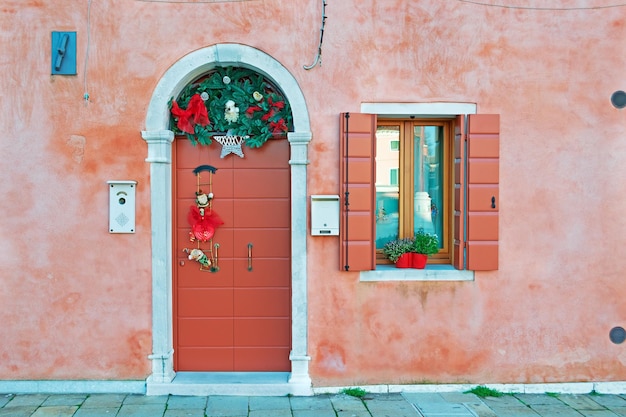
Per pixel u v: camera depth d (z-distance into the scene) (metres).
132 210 4.71
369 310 4.81
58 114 4.70
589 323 4.88
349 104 4.76
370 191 4.75
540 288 4.87
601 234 4.88
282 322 4.98
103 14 4.69
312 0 4.73
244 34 4.71
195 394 4.71
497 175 4.78
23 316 4.73
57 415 4.28
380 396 4.73
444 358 4.85
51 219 4.72
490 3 4.79
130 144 4.71
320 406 4.51
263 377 4.87
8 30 4.68
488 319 4.86
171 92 4.72
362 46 4.76
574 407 4.55
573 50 4.83
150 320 4.76
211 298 4.97
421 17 4.77
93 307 4.75
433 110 4.79
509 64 4.81
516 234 4.85
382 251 5.07
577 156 4.86
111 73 4.70
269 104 4.81
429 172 5.09
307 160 4.73
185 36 4.71
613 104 4.86
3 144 4.70
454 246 4.96
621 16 4.83
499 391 4.84
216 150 4.95
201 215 4.92
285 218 4.96
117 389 4.75
